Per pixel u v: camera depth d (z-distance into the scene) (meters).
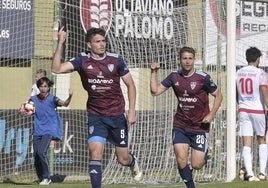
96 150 28.42
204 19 47.59
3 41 47.38
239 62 53.03
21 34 48.03
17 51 47.97
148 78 47.22
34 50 48.59
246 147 40.53
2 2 47.22
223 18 46.09
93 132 28.78
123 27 47.66
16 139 46.59
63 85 50.03
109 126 29.08
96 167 28.28
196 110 30.44
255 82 40.00
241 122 40.78
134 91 29.05
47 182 39.81
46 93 40.44
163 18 47.53
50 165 44.09
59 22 43.62
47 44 48.94
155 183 41.00
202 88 30.27
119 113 29.16
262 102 40.38
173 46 47.12
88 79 28.62
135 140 45.41
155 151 44.97
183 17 47.66
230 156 41.62
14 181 43.09
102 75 28.58
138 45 47.66
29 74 49.53
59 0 46.72
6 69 49.22
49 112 40.28
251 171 40.25
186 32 47.62
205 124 30.70
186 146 30.67
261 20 53.91
